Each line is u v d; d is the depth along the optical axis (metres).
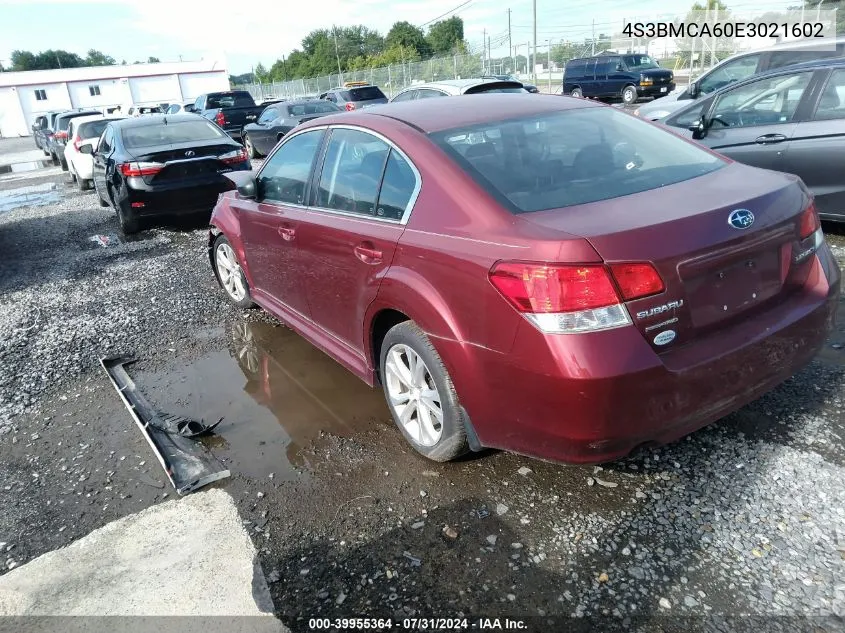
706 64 29.22
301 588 2.46
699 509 2.64
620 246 2.26
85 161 14.24
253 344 4.88
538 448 2.49
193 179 8.86
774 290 2.66
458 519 2.73
